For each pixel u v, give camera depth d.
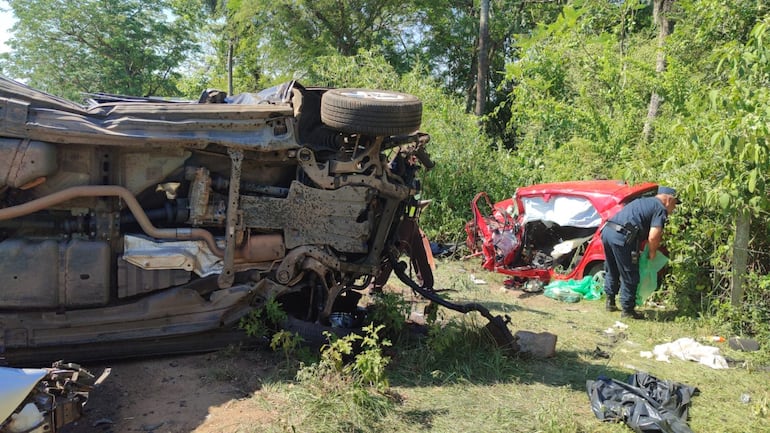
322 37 25.98
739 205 6.11
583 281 7.57
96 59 33.22
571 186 7.95
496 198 10.80
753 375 5.05
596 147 10.05
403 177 5.42
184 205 4.69
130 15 34.16
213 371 4.50
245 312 4.87
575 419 4.10
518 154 12.09
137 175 4.56
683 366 5.23
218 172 4.84
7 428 2.92
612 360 5.33
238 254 4.82
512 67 11.75
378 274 5.61
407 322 5.71
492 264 8.40
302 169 5.00
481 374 4.82
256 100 5.24
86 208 4.49
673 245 6.77
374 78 13.24
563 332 6.10
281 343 4.86
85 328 4.47
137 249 4.57
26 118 4.14
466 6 30.59
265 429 3.70
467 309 5.29
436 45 29.42
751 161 5.95
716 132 5.82
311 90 5.11
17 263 4.29
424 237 6.05
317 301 5.19
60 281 4.37
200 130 4.57
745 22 8.71
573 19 11.03
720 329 6.10
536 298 7.54
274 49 26.56
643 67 9.95
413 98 4.96
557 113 10.78
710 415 4.29
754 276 6.22
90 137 4.28
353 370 4.42
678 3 11.30
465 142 11.16
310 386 4.18
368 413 3.97
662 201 6.62
